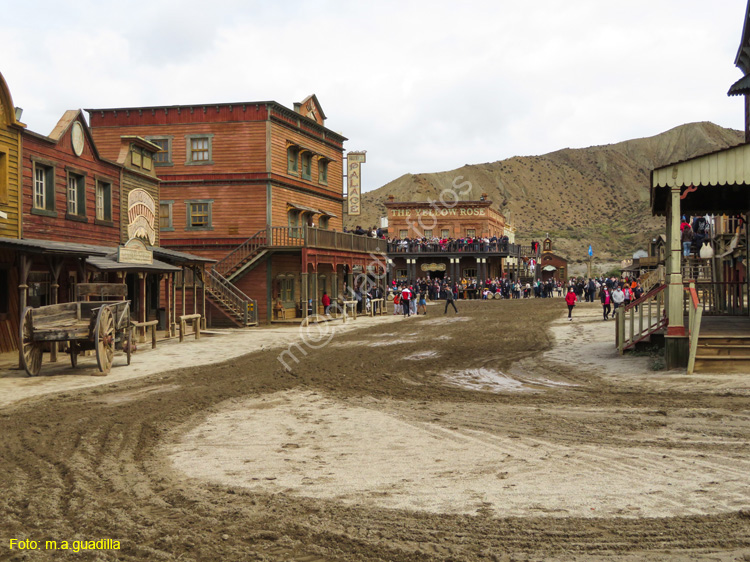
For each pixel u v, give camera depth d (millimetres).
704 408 10031
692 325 13453
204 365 16391
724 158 13711
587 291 53938
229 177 34750
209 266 34625
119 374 14836
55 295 17953
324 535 5164
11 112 18703
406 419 9828
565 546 4852
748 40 20734
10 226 18781
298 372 15062
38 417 10039
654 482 6359
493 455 7602
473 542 4973
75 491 6352
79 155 22375
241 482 6676
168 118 35125
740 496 5859
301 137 38469
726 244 27719
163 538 5117
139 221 26969
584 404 10742
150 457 7754
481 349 19547
